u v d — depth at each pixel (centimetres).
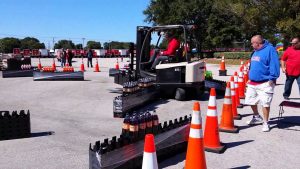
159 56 1252
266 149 654
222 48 6269
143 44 1250
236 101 983
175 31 1223
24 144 670
